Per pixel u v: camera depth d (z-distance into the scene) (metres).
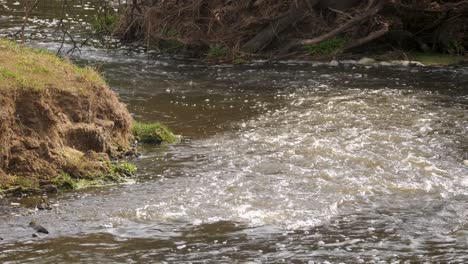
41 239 10.61
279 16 24.05
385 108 17.73
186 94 19.28
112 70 21.77
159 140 15.22
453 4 23.84
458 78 21.33
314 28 24.31
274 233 10.98
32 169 12.66
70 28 27.14
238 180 13.03
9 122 12.70
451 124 16.52
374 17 23.84
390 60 23.42
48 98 13.59
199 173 13.41
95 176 13.02
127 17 25.77
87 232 10.91
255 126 16.44
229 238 10.79
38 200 12.04
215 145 15.08
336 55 23.45
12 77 13.37
